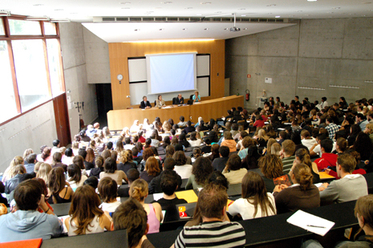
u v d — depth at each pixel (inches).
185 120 486.9
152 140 271.1
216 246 56.9
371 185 107.8
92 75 546.0
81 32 516.4
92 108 578.6
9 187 141.4
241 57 639.8
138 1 221.8
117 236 58.9
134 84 542.6
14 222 83.0
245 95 649.6
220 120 392.8
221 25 459.2
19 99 291.6
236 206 89.4
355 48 453.7
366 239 64.0
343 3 264.4
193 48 578.6
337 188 100.2
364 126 253.6
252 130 306.8
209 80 612.7
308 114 365.1
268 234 73.1
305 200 90.1
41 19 321.4
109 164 159.8
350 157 106.0
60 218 107.6
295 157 135.7
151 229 91.0
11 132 270.7
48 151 217.8
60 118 408.2
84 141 303.0
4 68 272.5
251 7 290.5
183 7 274.5
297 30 524.4
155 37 496.1
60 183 124.3
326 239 78.3
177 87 577.3
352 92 468.8
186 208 106.9
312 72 516.7
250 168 169.0
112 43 512.4
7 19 273.9
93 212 85.6
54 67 398.0
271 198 90.4
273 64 577.6
